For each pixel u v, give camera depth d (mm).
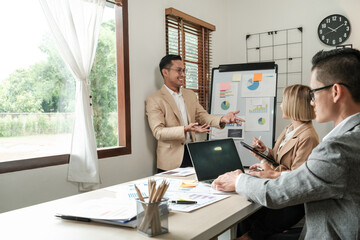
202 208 1321
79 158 2518
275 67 3656
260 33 4672
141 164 3193
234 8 4863
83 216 1181
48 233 1082
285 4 4480
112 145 3047
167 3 3547
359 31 4031
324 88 1051
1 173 2105
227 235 2062
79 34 2574
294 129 2080
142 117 3207
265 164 1854
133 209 1241
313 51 4316
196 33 4156
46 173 2363
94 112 2889
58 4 2396
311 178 979
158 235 1039
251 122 3609
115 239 1017
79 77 2514
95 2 2631
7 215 1293
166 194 1547
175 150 3082
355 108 1031
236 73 3793
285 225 1938
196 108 3516
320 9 4254
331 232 991
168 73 3182
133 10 3098
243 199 1441
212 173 1873
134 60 3111
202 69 4230
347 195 958
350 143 947
